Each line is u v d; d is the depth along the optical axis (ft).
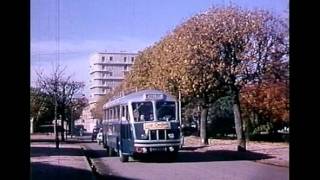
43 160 85.15
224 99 178.09
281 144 121.29
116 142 96.22
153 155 85.20
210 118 185.78
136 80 181.88
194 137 185.88
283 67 103.04
